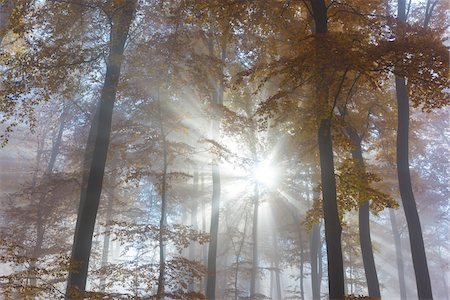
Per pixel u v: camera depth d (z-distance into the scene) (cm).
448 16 1368
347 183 1013
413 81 776
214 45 1628
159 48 1108
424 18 1400
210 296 1406
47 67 1025
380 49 758
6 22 1167
